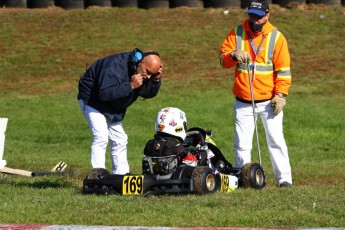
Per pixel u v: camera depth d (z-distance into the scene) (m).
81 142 63.88
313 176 44.56
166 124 33.28
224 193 32.22
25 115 75.44
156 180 32.12
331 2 112.38
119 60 33.34
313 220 25.72
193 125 69.31
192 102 79.00
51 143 63.41
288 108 74.88
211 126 69.00
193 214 26.62
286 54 36.59
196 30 104.38
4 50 99.50
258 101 36.97
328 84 85.44
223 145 61.09
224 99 80.44
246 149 37.38
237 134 37.38
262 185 35.59
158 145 33.06
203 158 34.50
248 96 36.91
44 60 96.19
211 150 35.94
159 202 29.48
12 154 55.91
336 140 63.41
